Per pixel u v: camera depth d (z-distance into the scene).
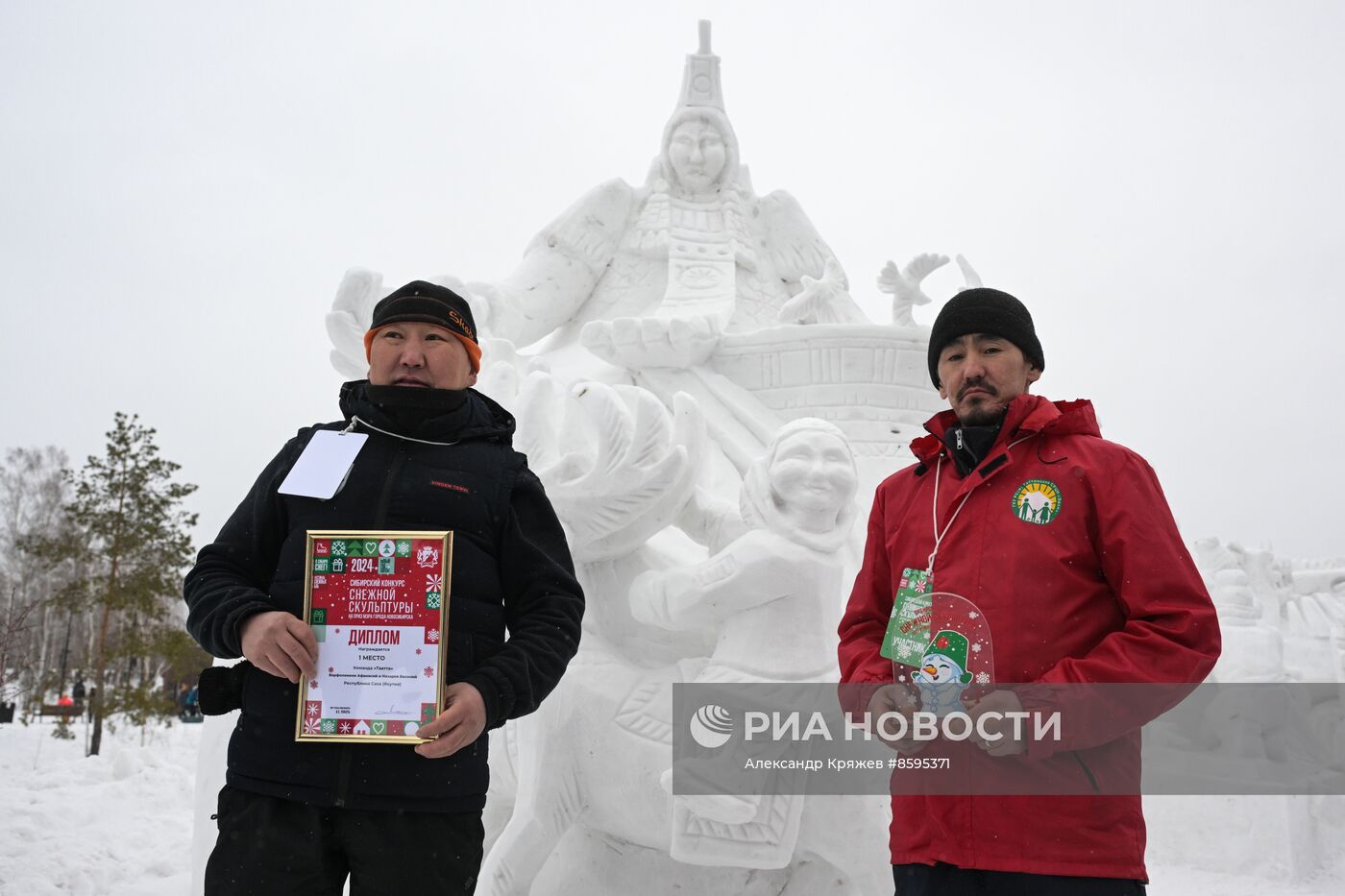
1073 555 2.40
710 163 8.00
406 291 2.56
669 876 4.02
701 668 3.83
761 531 3.59
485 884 3.85
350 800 2.11
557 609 2.36
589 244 7.89
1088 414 2.55
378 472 2.33
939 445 2.78
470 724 2.11
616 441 3.78
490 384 4.47
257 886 2.11
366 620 2.17
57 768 11.87
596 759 3.78
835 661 3.58
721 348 6.84
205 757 4.77
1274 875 7.20
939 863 2.36
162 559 19.41
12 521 31.80
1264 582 10.38
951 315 2.70
